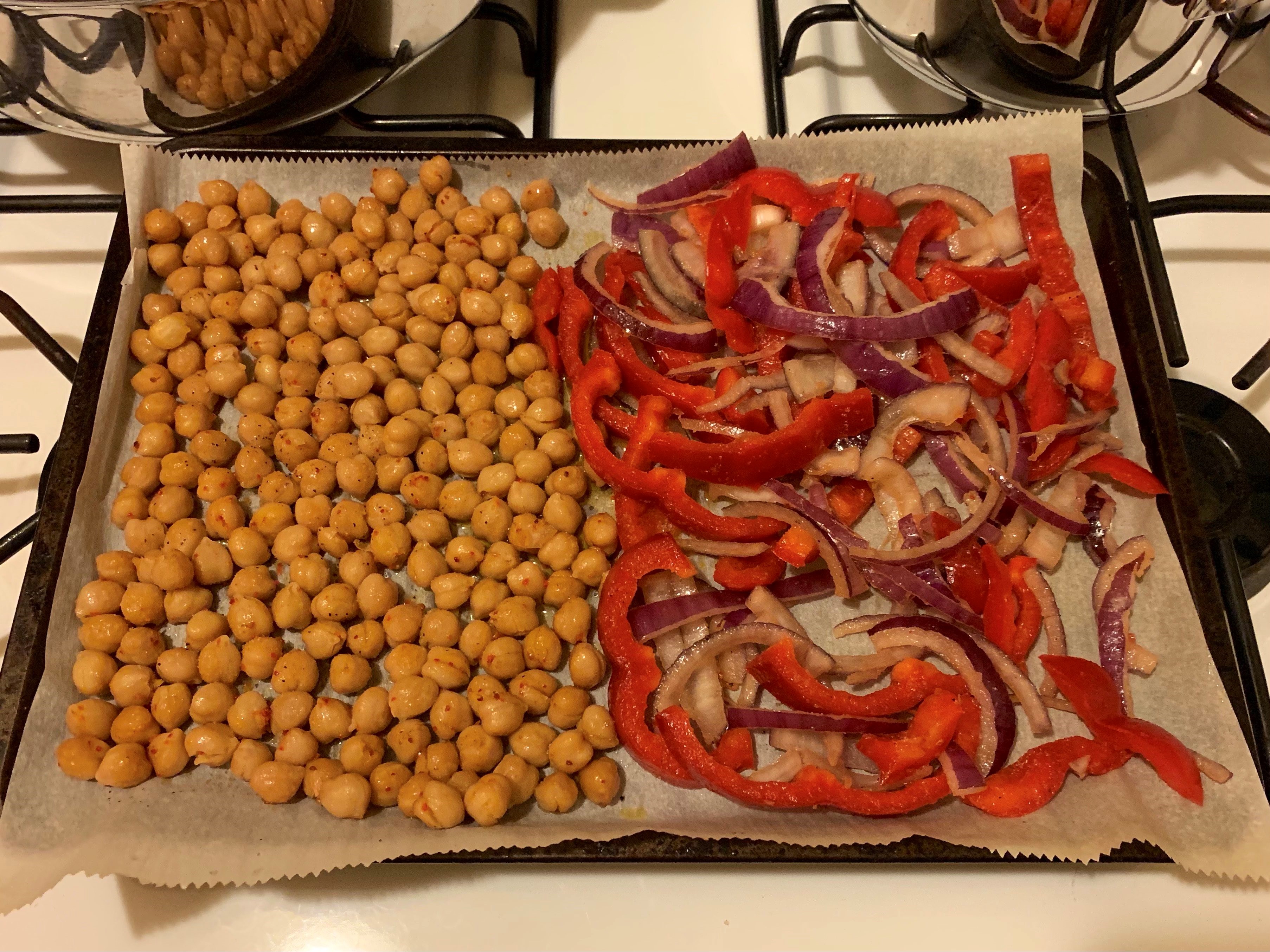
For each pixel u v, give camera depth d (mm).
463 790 295
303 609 324
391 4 343
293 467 347
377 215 369
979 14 338
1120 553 317
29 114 357
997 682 310
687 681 311
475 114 399
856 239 360
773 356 352
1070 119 356
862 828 284
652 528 338
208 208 372
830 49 418
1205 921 279
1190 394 347
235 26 321
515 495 339
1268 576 318
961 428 344
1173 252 378
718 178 370
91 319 345
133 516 329
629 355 351
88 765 296
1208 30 332
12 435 334
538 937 280
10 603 330
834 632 323
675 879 287
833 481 344
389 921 282
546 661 317
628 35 421
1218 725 292
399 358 355
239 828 290
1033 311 345
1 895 269
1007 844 277
